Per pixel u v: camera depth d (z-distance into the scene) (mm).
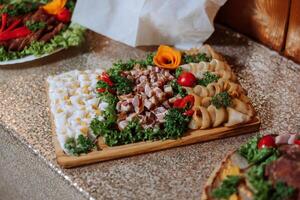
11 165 1138
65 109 1068
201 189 952
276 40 1266
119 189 958
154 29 1259
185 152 1026
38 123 1101
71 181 978
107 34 1297
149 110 1055
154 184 966
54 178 1017
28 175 1097
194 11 1218
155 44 1293
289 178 841
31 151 1050
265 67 1229
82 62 1268
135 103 1049
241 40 1318
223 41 1319
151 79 1120
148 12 1229
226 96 1057
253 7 1276
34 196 1112
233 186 872
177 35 1271
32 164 1065
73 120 1041
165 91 1088
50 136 1069
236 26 1344
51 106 1104
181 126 1030
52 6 1346
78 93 1106
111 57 1282
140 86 1096
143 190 955
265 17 1263
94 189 961
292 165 854
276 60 1248
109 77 1130
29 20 1313
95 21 1299
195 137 1030
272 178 858
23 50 1262
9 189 1189
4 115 1124
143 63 1184
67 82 1138
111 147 1014
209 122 1039
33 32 1286
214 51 1222
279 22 1237
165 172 988
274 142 954
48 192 1059
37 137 1068
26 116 1119
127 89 1097
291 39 1234
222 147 1036
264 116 1099
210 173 982
